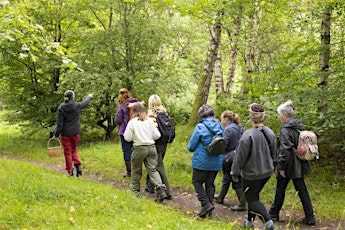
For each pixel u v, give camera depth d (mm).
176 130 12750
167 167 9398
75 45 15312
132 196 6703
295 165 5785
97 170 9797
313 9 8500
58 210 5578
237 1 8641
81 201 6082
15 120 15188
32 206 5664
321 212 6379
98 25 16344
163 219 5547
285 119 5902
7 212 5262
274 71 9094
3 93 15281
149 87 14156
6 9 5824
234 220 6219
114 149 11961
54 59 13930
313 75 8492
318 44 9570
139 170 7223
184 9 8594
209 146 5863
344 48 9195
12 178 7000
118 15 15195
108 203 6121
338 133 9188
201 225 5414
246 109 10211
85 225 5023
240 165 5168
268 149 5277
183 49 20719
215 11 9055
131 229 4898
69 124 8328
